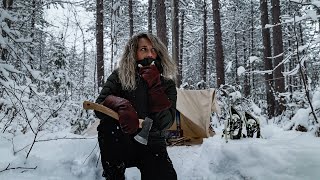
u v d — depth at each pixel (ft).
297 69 16.12
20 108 14.14
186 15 93.61
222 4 94.17
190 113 15.25
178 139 14.53
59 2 20.63
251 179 8.92
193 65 112.16
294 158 8.91
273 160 9.02
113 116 6.80
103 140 7.17
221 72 57.41
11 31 15.06
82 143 10.68
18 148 10.67
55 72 39.24
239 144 10.07
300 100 24.08
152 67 7.22
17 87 13.84
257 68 93.91
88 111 21.68
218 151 10.12
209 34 100.63
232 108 13.52
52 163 9.78
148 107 7.18
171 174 7.06
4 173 9.20
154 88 7.18
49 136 11.76
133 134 7.02
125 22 82.02
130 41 7.48
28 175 9.26
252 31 93.66
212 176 9.64
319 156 8.81
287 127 16.44
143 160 7.14
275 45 49.98
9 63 15.30
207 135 15.11
